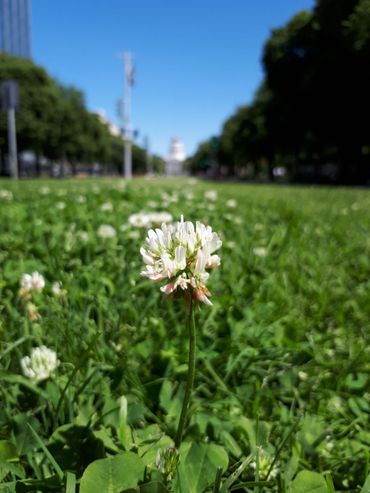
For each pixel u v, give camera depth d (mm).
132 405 142
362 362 193
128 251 318
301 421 150
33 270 268
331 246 412
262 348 193
